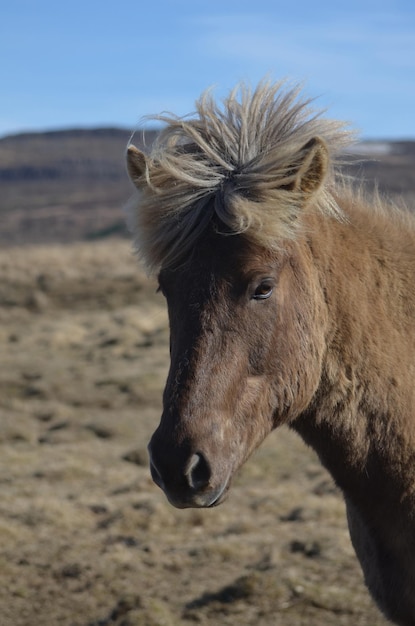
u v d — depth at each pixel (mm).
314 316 3807
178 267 3545
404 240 4277
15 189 172375
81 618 6910
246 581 7180
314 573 7457
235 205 3404
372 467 3965
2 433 12727
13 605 7156
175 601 7090
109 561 7949
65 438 12555
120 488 10164
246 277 3482
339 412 3947
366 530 4152
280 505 9375
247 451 3629
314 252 3936
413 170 117125
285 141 3639
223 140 3652
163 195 3525
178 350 3490
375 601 4281
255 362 3559
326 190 3969
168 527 8859
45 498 9648
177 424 3381
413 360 4023
